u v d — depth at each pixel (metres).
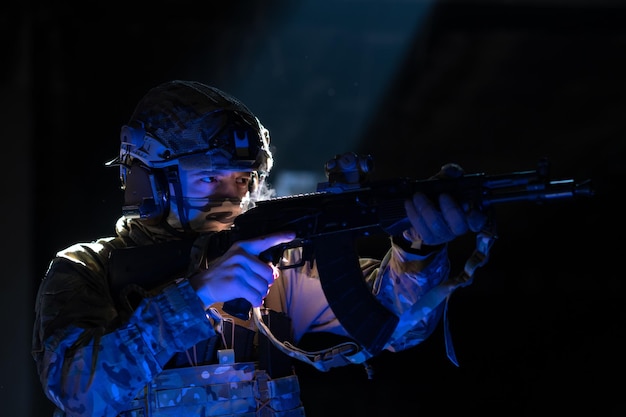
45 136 7.31
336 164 2.37
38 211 7.22
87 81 7.49
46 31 7.28
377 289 2.46
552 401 9.00
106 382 2.08
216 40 7.79
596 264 10.02
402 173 9.40
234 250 2.20
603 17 8.10
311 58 8.11
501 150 9.42
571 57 8.52
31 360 6.92
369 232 2.31
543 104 9.00
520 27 8.20
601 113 9.07
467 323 9.86
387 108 8.62
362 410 8.59
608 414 8.75
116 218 7.41
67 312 2.19
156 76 7.68
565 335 9.78
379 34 8.12
